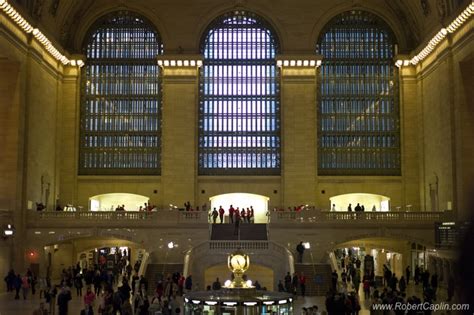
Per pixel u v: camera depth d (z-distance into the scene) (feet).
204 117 162.91
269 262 121.70
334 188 160.25
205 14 162.20
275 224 131.44
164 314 66.85
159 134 162.50
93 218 133.08
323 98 163.53
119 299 71.31
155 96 163.43
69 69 161.58
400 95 161.58
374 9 162.09
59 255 144.36
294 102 160.45
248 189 159.74
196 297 52.11
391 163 161.38
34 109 138.92
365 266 128.57
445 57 135.54
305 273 114.21
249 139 162.30
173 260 131.03
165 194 158.20
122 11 163.22
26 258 131.23
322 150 161.89
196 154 159.94
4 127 129.90
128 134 162.71
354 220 131.85
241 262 53.01
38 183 142.31
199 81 163.73
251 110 163.22
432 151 147.13
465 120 128.88
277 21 162.20
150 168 161.58
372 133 162.40
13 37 125.70
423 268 134.62
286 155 159.33
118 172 161.48
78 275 106.83
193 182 158.30
